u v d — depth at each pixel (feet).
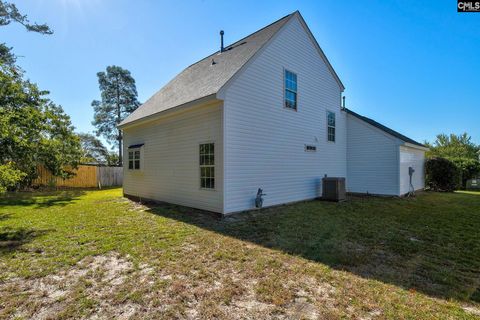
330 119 36.27
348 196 36.29
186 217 21.29
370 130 37.58
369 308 7.64
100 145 106.22
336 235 15.87
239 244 13.94
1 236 15.46
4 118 19.19
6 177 17.22
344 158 39.37
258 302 8.05
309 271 10.37
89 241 14.42
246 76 23.57
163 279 9.66
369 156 37.70
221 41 33.53
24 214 22.88
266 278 9.75
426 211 24.81
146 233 16.12
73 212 23.85
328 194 31.24
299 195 30.04
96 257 11.98
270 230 17.02
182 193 26.63
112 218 20.88
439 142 114.21
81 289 8.86
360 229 17.38
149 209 25.30
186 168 26.02
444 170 47.91
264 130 25.44
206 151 23.47
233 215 21.88
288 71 28.84
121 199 34.50
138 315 7.36
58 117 36.04
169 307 7.77
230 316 7.30
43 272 10.27
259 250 12.99
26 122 21.35
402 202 31.01
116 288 8.95
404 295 8.45
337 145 37.65
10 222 19.36
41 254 12.40
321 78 34.45
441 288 9.00
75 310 7.57
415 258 11.98
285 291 8.71
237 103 22.68
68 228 17.43
